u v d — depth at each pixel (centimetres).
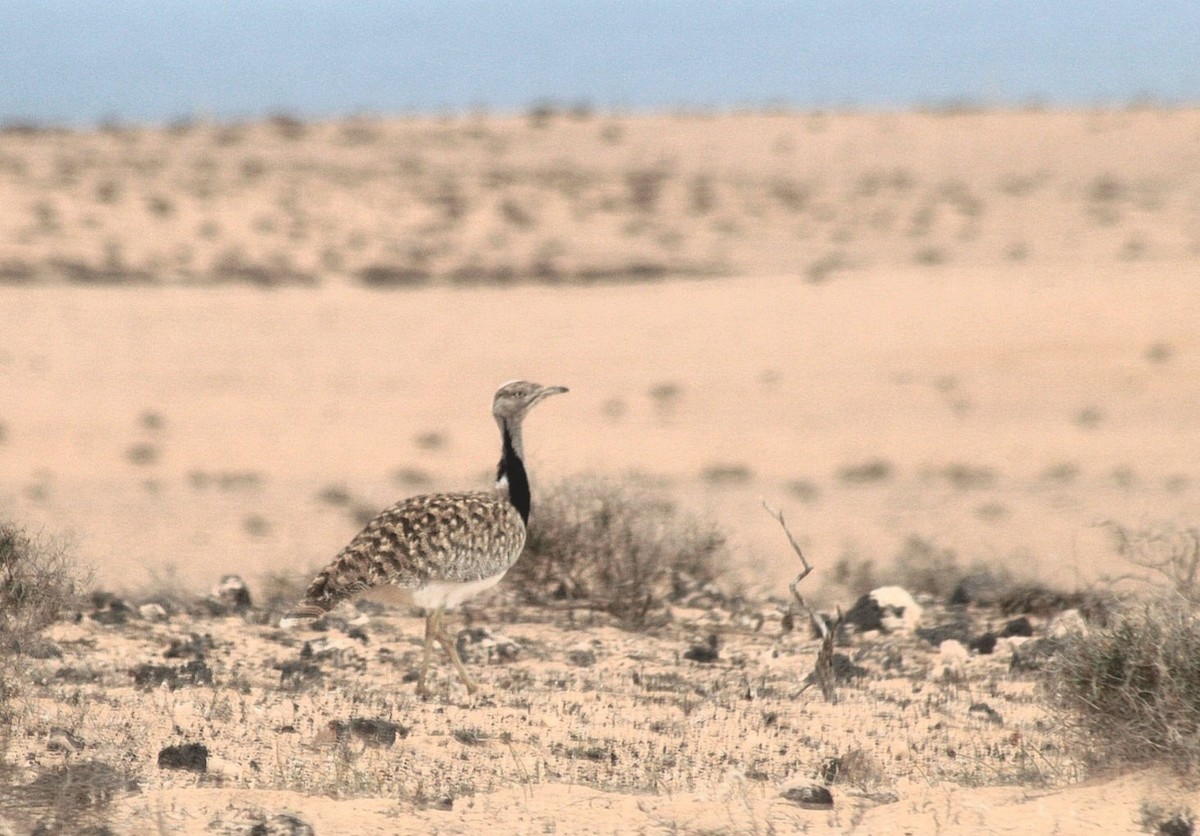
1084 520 6141
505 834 1706
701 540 3741
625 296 11862
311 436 8394
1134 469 7712
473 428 8675
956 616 3322
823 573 4494
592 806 1812
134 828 1669
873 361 9950
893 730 2281
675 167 19488
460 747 2108
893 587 3409
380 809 1778
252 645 2864
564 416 8856
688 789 1920
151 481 7200
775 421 8806
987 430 8575
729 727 2281
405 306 11438
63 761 1894
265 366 9775
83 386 9119
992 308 10831
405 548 2372
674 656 2872
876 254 14662
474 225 15675
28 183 15800
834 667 2692
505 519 2498
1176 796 1820
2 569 2517
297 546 5394
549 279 13325
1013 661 2762
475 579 2447
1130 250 14275
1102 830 1723
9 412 8475
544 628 3150
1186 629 1902
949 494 6931
